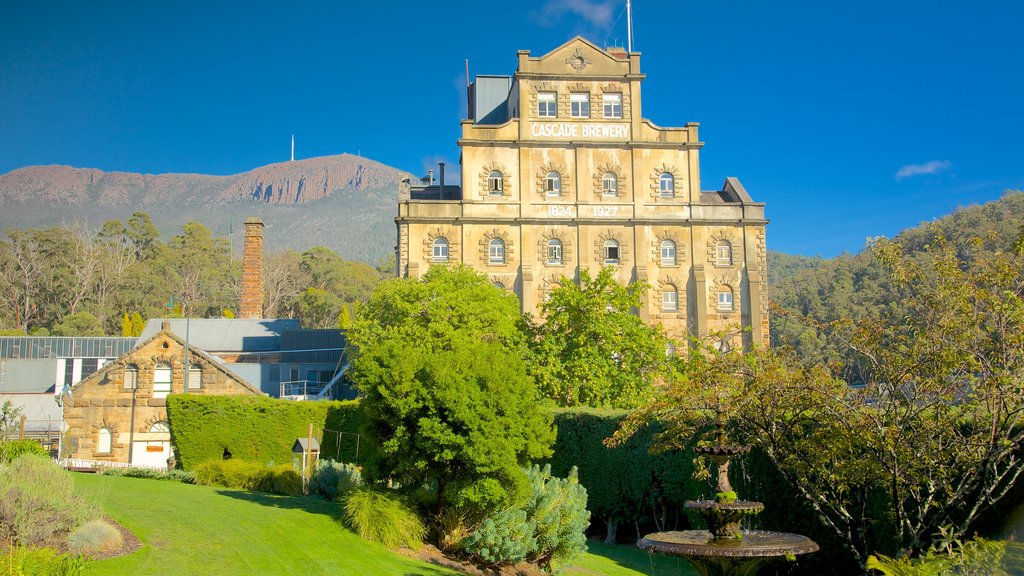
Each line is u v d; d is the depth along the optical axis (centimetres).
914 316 2147
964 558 1633
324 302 12706
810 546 1727
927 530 2228
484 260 5912
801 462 2156
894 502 2103
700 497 2897
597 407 3856
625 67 6147
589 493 3422
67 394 4825
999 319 1880
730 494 1798
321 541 2166
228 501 2608
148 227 14712
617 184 6066
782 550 1673
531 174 6016
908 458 1966
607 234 6009
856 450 2161
